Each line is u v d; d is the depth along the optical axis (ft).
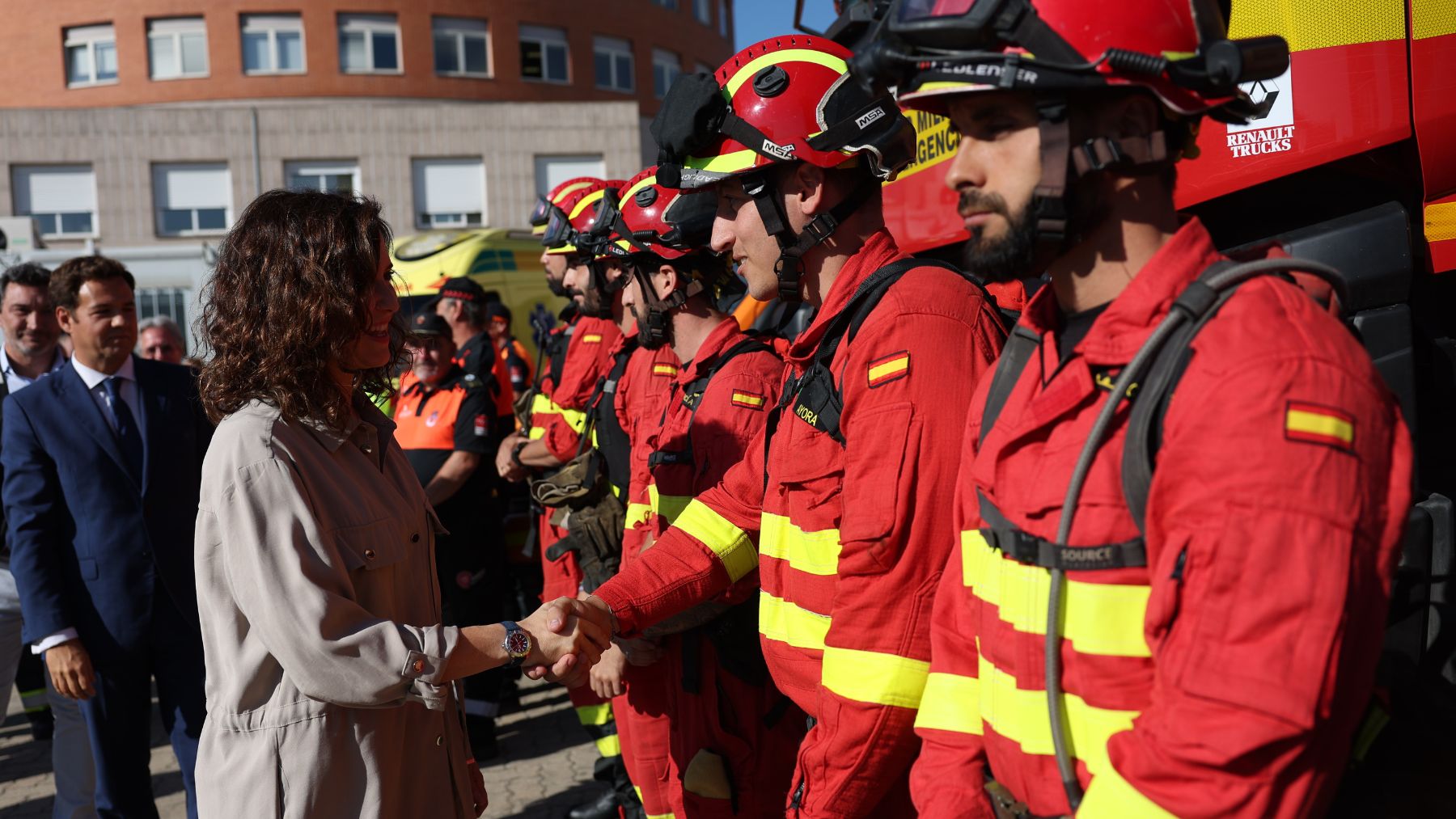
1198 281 3.84
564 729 17.94
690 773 8.35
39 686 18.44
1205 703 3.44
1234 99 4.41
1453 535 7.55
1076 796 3.93
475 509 16.53
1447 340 8.34
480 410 16.26
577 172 90.74
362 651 5.87
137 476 11.16
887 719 5.62
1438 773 4.39
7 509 11.02
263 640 5.83
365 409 6.97
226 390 6.27
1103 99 4.16
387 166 88.53
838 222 6.85
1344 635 3.36
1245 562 3.43
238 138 86.79
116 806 11.13
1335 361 3.56
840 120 6.64
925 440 5.59
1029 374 4.50
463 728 7.00
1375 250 8.12
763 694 8.44
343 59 97.66
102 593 10.98
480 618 16.58
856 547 5.69
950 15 4.20
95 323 11.25
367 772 6.05
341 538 6.18
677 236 9.37
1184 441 3.64
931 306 5.82
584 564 12.28
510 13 102.17
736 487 7.88
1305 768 3.44
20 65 98.99
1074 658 3.97
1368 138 8.09
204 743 6.05
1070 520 3.96
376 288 6.57
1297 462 3.43
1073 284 4.41
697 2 122.72
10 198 83.71
